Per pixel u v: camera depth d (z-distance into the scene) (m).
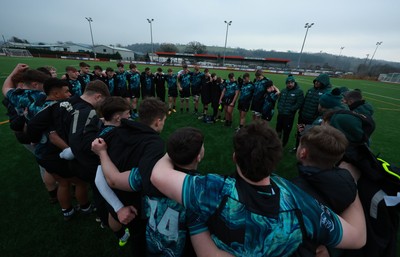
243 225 0.77
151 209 1.13
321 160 1.09
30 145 2.62
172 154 1.01
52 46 64.88
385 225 1.10
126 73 7.09
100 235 2.31
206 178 0.87
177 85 7.48
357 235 0.87
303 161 1.19
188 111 7.79
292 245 0.77
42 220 2.47
